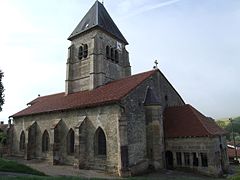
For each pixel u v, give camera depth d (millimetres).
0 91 22391
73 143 27391
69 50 36812
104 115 24750
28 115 34438
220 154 24875
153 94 26922
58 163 27922
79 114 27312
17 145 36094
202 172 23359
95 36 33844
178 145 25438
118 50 37406
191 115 26562
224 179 20812
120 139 22516
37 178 14641
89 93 30891
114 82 31984
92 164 24875
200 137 23984
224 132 28078
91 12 37531
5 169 19594
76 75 35812
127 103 24172
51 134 28828
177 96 33469
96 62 33156
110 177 20891
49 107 32375
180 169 24922
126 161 22062
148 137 25656
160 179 19266
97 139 25359
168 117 28422
